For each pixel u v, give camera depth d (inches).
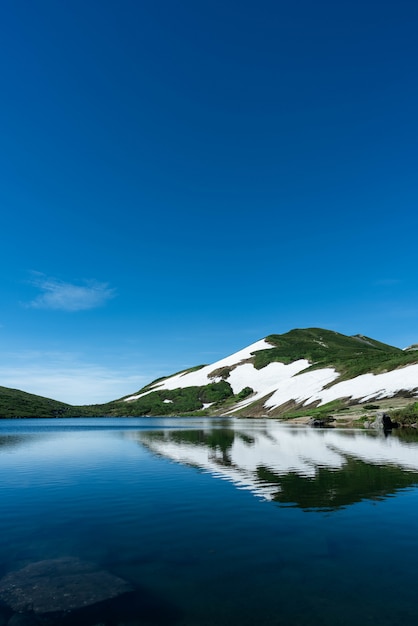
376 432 2504.9
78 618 369.4
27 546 555.8
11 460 1476.4
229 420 5925.2
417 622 354.9
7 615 374.3
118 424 5280.5
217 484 951.0
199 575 456.1
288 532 597.9
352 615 367.2
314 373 7062.0
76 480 1055.6
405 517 661.9
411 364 4972.9
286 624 353.4
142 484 981.2
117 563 493.7
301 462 1256.8
